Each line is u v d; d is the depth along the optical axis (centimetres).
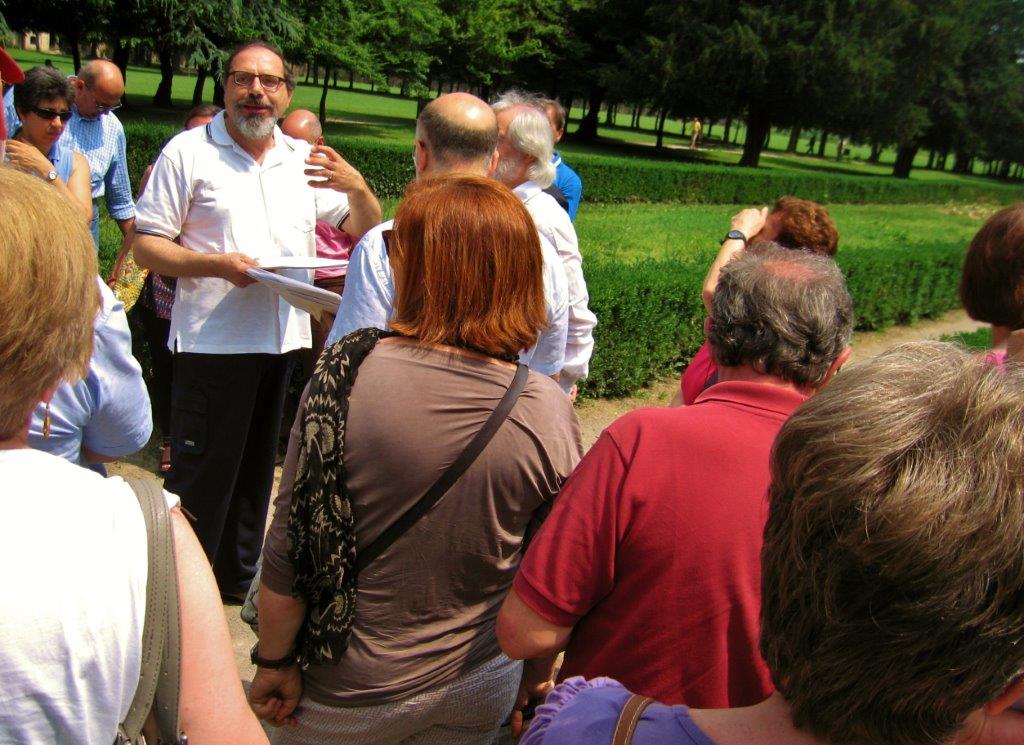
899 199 2889
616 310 654
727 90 3772
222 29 2556
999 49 5025
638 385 699
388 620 177
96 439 198
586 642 168
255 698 189
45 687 94
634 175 2212
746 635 158
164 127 1446
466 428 168
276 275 290
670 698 161
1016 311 225
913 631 82
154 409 511
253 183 316
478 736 197
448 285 170
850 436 89
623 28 4228
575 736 105
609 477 159
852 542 84
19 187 105
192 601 110
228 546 347
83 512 101
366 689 181
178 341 318
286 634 182
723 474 157
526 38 3988
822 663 88
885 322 1045
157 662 103
